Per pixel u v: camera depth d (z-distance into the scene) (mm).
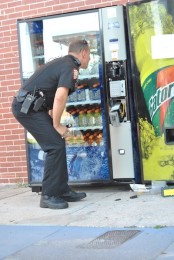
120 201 5434
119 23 5707
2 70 7102
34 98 5242
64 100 5148
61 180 5375
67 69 5164
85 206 5336
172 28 5426
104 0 6461
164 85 5508
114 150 5840
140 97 5637
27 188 6836
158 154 5598
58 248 4027
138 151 5777
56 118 5172
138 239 4074
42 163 6156
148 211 4863
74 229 4520
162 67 5504
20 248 4102
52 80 5273
